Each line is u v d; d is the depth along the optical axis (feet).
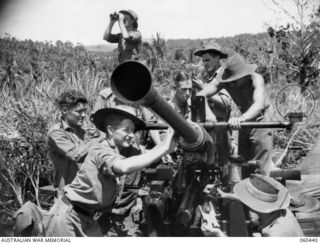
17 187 10.65
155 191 7.22
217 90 9.39
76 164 8.02
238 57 9.27
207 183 7.54
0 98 12.46
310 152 10.79
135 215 8.01
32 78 14.92
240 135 9.48
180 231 7.48
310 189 9.49
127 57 10.87
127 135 7.21
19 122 11.19
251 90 9.23
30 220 7.21
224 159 8.02
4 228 9.36
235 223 7.38
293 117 8.36
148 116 10.02
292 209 8.40
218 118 10.27
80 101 8.19
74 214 7.00
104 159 6.85
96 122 7.46
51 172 10.98
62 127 8.21
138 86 6.19
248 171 8.03
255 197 7.20
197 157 7.16
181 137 7.03
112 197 7.14
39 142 10.91
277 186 7.29
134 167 6.77
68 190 7.07
